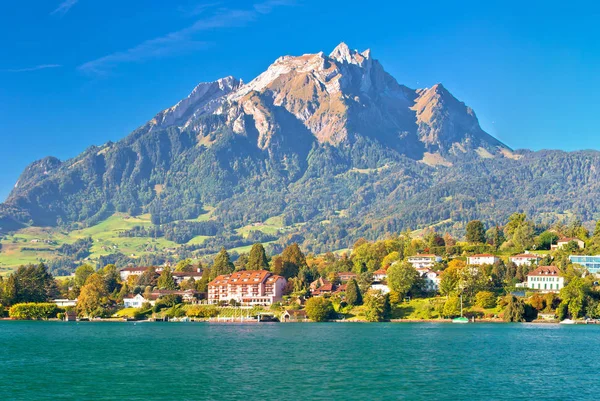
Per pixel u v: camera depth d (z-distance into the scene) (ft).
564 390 465.06
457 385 481.46
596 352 651.25
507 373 529.45
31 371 548.31
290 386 478.59
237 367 563.07
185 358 619.67
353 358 612.29
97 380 505.25
